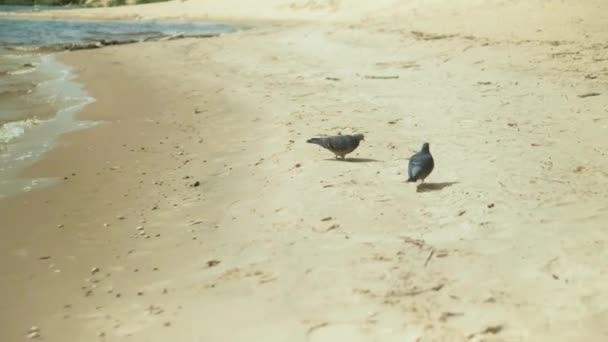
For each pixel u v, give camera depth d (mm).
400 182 8875
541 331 4926
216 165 10391
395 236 6922
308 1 62250
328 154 10617
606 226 6938
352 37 29609
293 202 8219
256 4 68688
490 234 6855
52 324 5387
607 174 8984
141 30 48219
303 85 18375
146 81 20406
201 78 20766
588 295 5441
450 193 8289
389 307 5359
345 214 7668
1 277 6387
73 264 6688
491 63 20266
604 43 22922
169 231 7555
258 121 13672
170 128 13445
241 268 6320
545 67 19172
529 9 32094
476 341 4805
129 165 10680
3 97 17484
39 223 7996
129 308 5629
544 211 7504
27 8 94125
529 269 5977
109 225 7848
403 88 17078
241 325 5199
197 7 73375
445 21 32625
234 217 7871
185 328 5199
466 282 5762
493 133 11742
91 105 16391
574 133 11625
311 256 6500
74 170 10477
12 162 11000
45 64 25375
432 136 11672
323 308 5398
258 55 26625
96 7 94688
